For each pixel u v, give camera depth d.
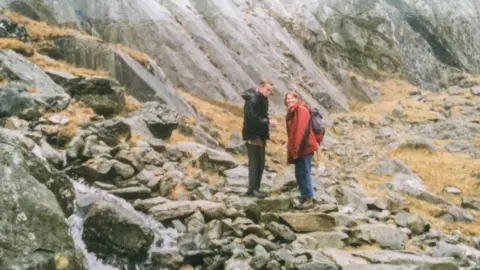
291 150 8.22
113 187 7.29
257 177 8.42
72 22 18.25
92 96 11.28
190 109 16.14
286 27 32.91
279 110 22.38
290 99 8.33
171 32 21.03
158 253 5.73
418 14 42.06
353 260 6.45
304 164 8.19
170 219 6.73
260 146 8.39
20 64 10.87
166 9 22.98
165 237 6.26
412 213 9.45
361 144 19.03
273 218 7.53
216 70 21.58
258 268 5.72
